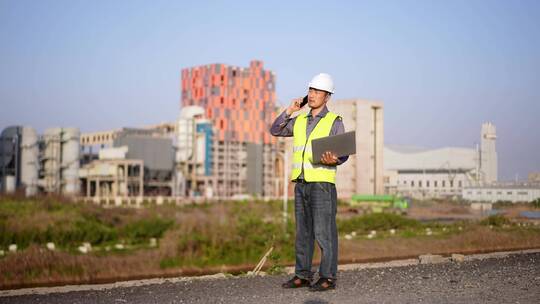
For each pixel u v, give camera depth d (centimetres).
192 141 13912
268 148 15825
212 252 3272
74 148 11944
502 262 1398
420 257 1639
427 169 15812
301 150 905
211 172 14162
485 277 1073
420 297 859
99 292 1005
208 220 3962
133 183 12244
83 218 5019
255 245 3331
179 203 9912
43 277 2784
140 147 12488
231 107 16775
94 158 14562
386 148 17250
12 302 930
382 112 14362
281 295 889
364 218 5616
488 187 7331
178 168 13725
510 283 991
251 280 1120
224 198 12250
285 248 3284
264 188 15425
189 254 3256
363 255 3859
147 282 1227
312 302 823
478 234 4184
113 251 3550
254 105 16950
